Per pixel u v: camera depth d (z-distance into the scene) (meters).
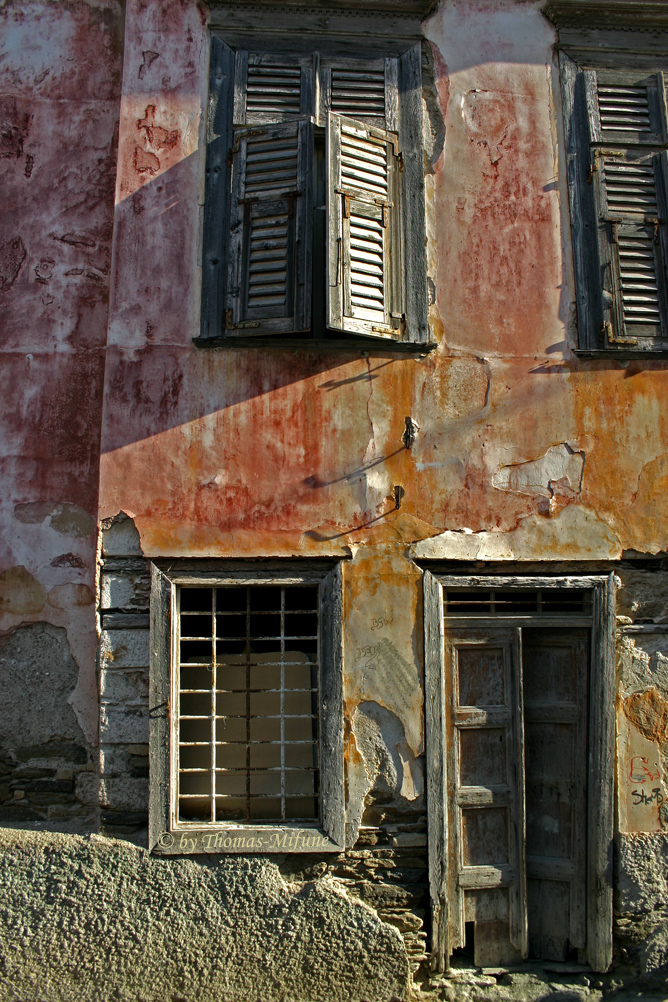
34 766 4.81
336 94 5.18
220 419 4.80
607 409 5.01
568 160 5.23
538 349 5.02
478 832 4.76
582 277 5.11
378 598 4.74
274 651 4.97
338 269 4.74
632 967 4.67
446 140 5.20
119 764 4.60
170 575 4.68
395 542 4.79
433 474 4.86
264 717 4.68
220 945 4.45
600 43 5.39
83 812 4.77
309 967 4.46
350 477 4.81
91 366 5.10
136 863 4.49
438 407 4.92
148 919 4.45
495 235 5.12
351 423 4.86
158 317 4.86
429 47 5.30
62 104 5.31
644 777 4.79
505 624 4.83
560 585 4.84
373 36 5.28
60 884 4.48
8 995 4.34
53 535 4.96
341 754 4.63
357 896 4.57
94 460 5.04
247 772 4.68
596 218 5.13
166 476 4.73
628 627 4.88
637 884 4.71
